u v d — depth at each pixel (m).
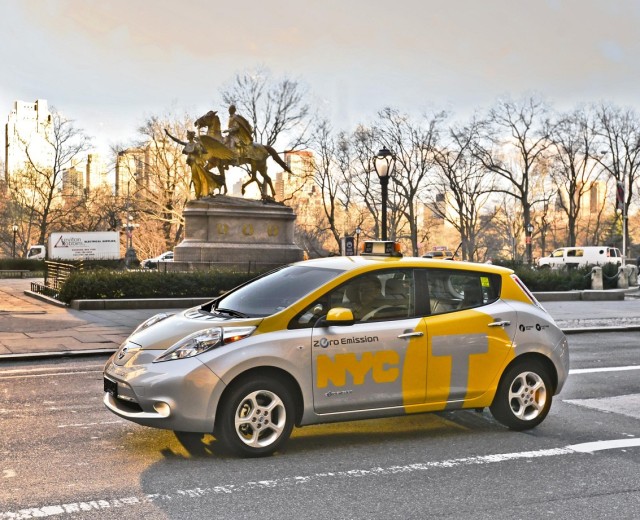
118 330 14.66
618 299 25.88
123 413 5.81
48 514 4.57
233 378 5.76
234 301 6.60
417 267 6.68
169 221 57.00
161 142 58.62
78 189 74.00
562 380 7.14
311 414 6.07
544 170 63.16
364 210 72.81
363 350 6.20
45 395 8.54
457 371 6.61
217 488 5.13
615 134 60.34
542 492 5.13
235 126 32.72
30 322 16.02
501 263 37.69
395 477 5.45
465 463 5.85
